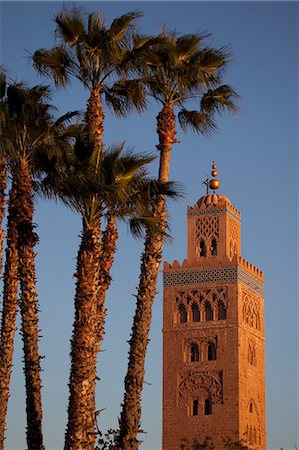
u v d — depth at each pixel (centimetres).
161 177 6438
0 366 6306
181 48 6550
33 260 6297
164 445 12562
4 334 6312
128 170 5719
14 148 6228
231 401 12419
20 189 6228
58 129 6353
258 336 13150
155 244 6203
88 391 5534
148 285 6178
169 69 6531
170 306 12988
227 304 12731
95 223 5625
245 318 12900
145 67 6406
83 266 5569
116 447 6228
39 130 6225
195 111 6744
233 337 12612
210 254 13075
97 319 6391
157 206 6088
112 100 6600
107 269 6538
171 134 6512
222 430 12362
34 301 6300
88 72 6334
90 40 6262
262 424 12938
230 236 13175
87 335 5534
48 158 5897
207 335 12725
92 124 6250
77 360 5522
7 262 6306
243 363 12662
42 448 6225
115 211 5722
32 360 6253
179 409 12625
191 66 6506
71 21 6288
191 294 12938
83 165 5566
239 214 13475
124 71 6412
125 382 6094
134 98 6481
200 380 12631
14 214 6247
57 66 6400
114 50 6272
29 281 6278
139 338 6122
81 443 5494
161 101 6588
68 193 5575
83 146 5606
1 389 6291
